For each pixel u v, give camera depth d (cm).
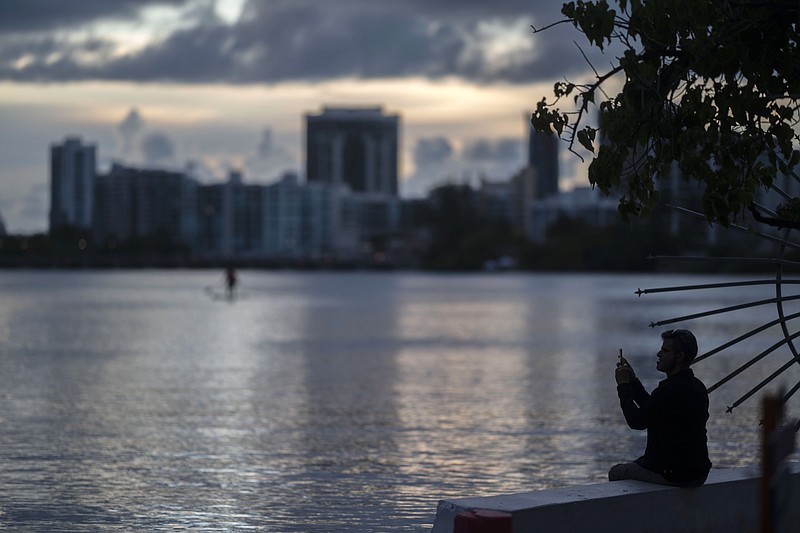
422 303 9606
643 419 960
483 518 826
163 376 3078
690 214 927
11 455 1719
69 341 4684
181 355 3900
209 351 4100
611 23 884
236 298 10994
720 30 888
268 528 1236
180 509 1335
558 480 1528
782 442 669
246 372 3212
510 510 854
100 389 2720
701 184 902
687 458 960
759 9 915
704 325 6056
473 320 6662
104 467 1619
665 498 948
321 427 2045
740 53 901
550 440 1892
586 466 1638
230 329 5659
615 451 1777
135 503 1366
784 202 986
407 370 3294
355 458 1702
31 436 1919
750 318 6906
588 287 14962
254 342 4628
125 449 1783
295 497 1409
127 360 3672
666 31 907
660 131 907
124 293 12638
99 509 1331
